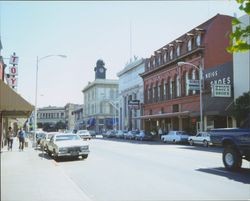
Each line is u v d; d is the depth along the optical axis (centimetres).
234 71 3550
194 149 2855
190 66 4547
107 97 10200
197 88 4006
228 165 1472
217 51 4294
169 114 4725
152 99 5866
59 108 15975
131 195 969
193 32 4588
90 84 10662
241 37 333
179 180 1220
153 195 963
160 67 5400
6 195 914
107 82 10212
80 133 5475
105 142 4428
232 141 1451
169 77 5209
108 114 10031
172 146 3372
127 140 5197
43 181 1147
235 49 331
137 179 1263
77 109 13050
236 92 3512
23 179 1189
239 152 1433
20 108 921
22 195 913
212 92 3500
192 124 4481
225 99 3575
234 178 1250
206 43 4269
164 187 1088
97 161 1948
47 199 865
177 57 4800
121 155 2322
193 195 955
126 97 7444
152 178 1280
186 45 4741
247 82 3366
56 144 2030
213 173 1382
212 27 4319
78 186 1123
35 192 957
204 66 4234
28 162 1788
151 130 5909
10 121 4300
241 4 320
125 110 7525
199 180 1213
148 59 6075
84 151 2048
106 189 1070
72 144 2028
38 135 3594
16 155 2233
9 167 1552
